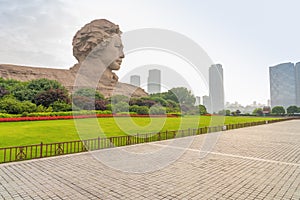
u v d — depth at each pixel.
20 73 35.84
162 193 4.15
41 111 21.98
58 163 6.18
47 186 4.45
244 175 5.30
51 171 5.45
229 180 4.93
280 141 11.10
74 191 4.21
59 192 4.15
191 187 4.47
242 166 6.14
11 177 4.97
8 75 34.56
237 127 19.39
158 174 5.34
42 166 5.87
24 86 27.44
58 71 38.88
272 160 6.89
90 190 4.27
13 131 11.48
